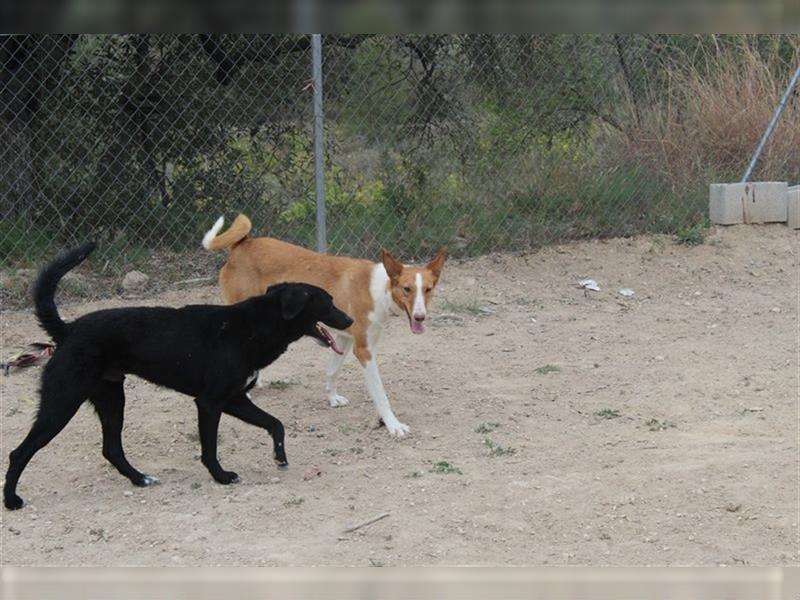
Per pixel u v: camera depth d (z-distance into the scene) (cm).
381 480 709
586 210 1367
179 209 1227
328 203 1248
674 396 881
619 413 842
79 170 1201
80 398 663
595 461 740
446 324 1087
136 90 1201
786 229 1406
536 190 1352
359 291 802
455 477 712
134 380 927
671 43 1461
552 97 1367
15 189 1188
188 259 1215
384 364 973
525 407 859
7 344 1001
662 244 1343
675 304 1162
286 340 715
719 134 1479
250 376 705
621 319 1109
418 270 804
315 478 714
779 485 691
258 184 1238
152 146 1215
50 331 666
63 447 780
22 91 1179
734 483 695
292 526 635
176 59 1206
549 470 724
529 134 1357
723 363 965
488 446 771
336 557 593
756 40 1523
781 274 1263
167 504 670
